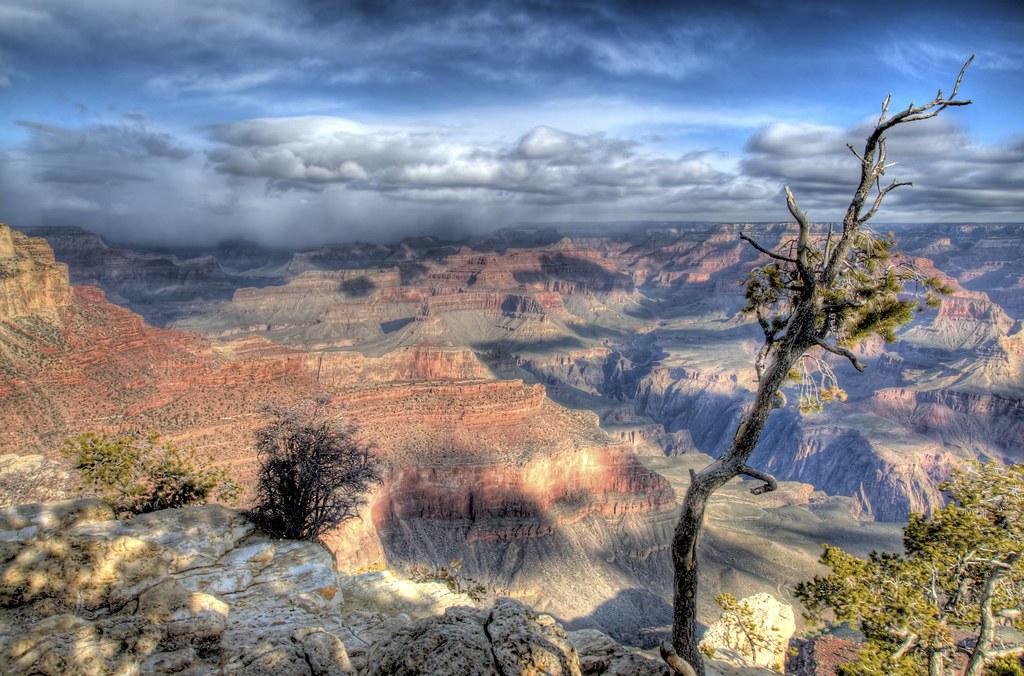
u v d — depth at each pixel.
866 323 13.20
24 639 10.83
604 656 13.74
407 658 11.56
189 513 21.47
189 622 13.90
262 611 16.69
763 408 13.45
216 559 19.41
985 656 22.12
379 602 22.02
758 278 15.13
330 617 16.89
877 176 12.36
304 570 19.53
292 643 12.74
